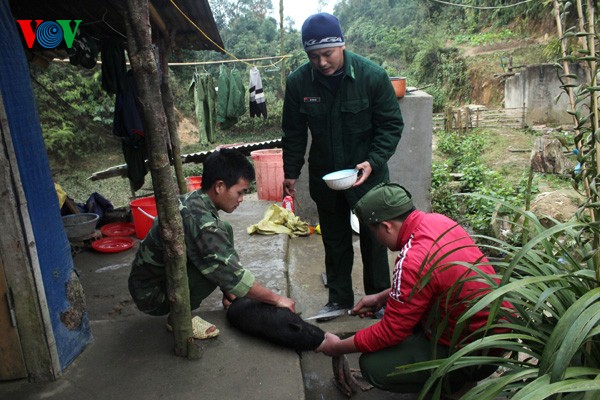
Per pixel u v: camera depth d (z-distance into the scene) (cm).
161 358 233
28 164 204
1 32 191
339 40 259
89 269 398
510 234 323
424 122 487
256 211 548
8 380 217
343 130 289
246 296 239
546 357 113
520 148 1347
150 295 242
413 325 192
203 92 687
